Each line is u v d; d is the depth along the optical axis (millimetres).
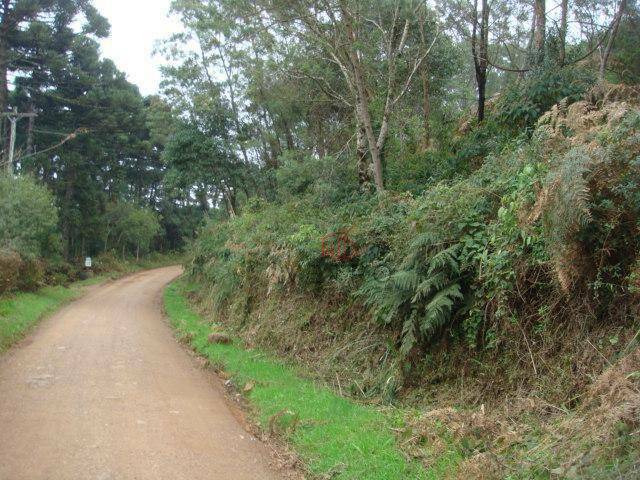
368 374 8094
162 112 29297
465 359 6855
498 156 9281
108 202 47312
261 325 12180
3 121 31938
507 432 4961
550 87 11164
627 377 4375
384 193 11930
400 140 15547
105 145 42188
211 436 6098
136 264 49062
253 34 16688
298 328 10656
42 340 11992
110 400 7164
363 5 14414
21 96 34312
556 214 5227
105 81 38781
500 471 4281
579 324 5676
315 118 21297
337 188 15969
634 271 5184
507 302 6312
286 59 17234
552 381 5609
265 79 21312
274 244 13602
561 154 6238
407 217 8625
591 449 3973
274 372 9094
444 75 16844
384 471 4895
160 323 16328
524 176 6355
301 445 5879
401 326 7949
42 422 6129
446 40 16172
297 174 18219
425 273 7426
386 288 8055
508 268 6270
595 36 14383
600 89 10109
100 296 25219
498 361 6402
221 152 27828
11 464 4918
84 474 4754
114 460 5109
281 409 7023
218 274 17656
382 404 7230
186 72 27703
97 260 41188
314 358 9602
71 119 36406
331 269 10352
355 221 10336
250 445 5977
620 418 3945
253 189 28797
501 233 6473
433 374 7141
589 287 5527
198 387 8438
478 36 14516
